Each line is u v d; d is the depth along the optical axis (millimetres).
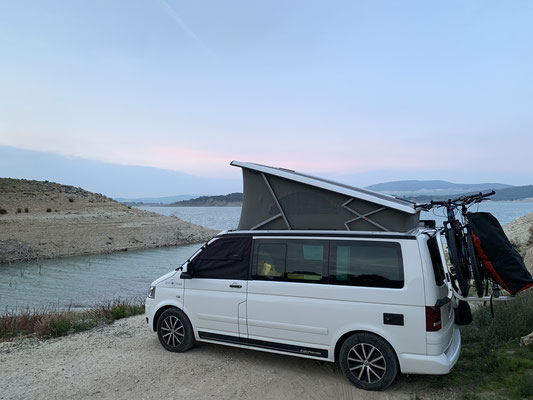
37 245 30062
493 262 4242
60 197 49312
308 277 5078
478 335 6199
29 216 37688
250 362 5684
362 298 4703
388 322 4543
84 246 32312
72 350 6512
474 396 4363
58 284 19312
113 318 9188
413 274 4516
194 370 5395
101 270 23750
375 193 5770
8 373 5449
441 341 4395
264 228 5699
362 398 4492
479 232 4309
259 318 5316
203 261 5918
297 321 5047
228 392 4695
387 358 4578
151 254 31594
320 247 5094
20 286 18781
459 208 4832
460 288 4410
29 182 53938
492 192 4391
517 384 4539
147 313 6375
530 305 6422
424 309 4406
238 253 5652
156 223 45312
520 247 11031
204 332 5816
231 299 5551
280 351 5191
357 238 4910
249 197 5840
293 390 4738
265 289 5312
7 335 8039
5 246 28266
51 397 4625
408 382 4895
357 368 4762
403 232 4848
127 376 5227
